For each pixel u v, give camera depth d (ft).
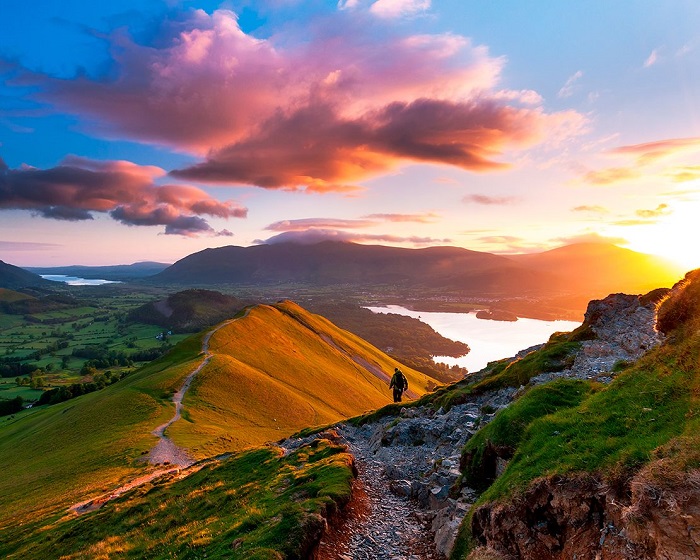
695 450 35.60
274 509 73.10
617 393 57.52
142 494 137.28
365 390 515.09
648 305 143.43
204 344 472.03
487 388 138.10
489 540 51.24
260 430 301.84
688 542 30.96
